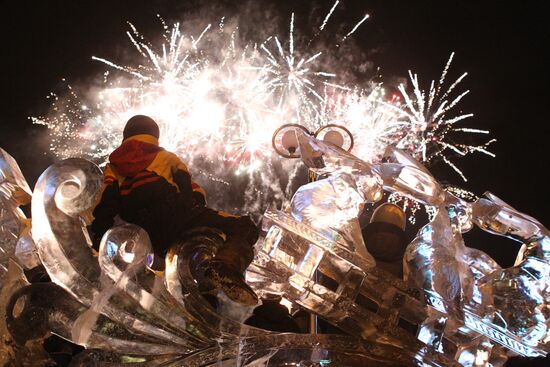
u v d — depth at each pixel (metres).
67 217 4.59
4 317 4.66
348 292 4.83
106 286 4.57
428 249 4.89
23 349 4.59
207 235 4.96
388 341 4.78
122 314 4.63
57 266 4.57
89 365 4.64
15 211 5.10
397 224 6.23
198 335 4.68
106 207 5.18
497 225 5.18
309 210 4.92
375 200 5.08
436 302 4.82
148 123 5.49
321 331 5.98
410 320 4.86
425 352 4.79
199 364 4.61
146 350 4.67
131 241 4.58
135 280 4.59
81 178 4.59
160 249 5.12
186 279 4.74
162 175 5.23
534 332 4.94
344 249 4.85
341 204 4.91
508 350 5.13
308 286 4.88
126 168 5.26
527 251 5.11
